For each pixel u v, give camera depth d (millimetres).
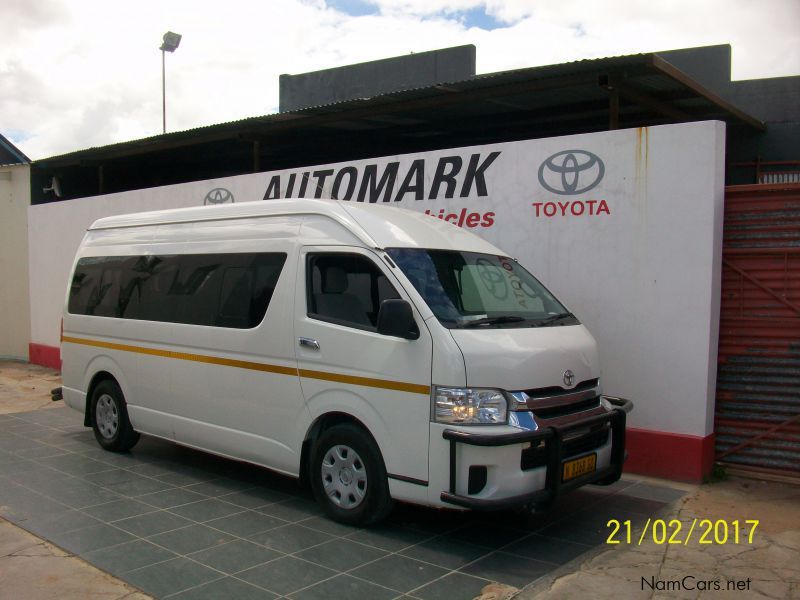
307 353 5734
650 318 6992
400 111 9516
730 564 4973
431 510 6016
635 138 7023
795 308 6805
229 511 5938
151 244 7449
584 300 7328
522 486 4910
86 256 8336
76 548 5109
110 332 7672
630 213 7066
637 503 6262
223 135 11438
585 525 5727
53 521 5656
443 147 12125
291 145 12305
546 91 8570
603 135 7199
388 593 4469
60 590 4441
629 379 7105
